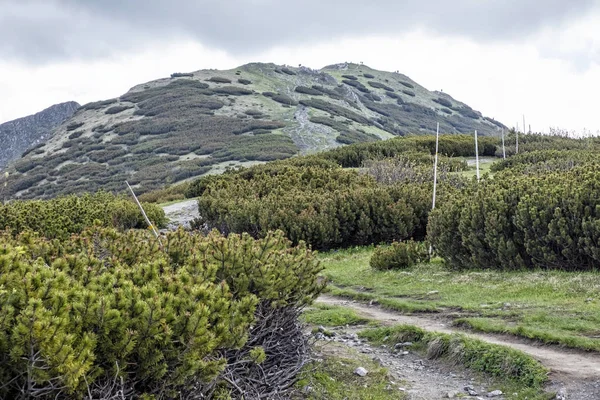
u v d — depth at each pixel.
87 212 20.81
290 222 21.50
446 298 12.13
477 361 7.86
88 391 4.42
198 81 120.62
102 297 4.61
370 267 17.14
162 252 7.00
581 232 12.79
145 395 4.88
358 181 28.64
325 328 10.75
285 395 6.77
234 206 23.89
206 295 5.29
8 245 5.06
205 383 5.39
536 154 36.28
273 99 110.44
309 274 7.51
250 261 6.75
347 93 130.88
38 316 4.09
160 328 4.75
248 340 6.52
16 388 4.32
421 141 48.41
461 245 15.45
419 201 22.94
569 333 8.51
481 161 45.84
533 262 13.79
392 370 8.12
